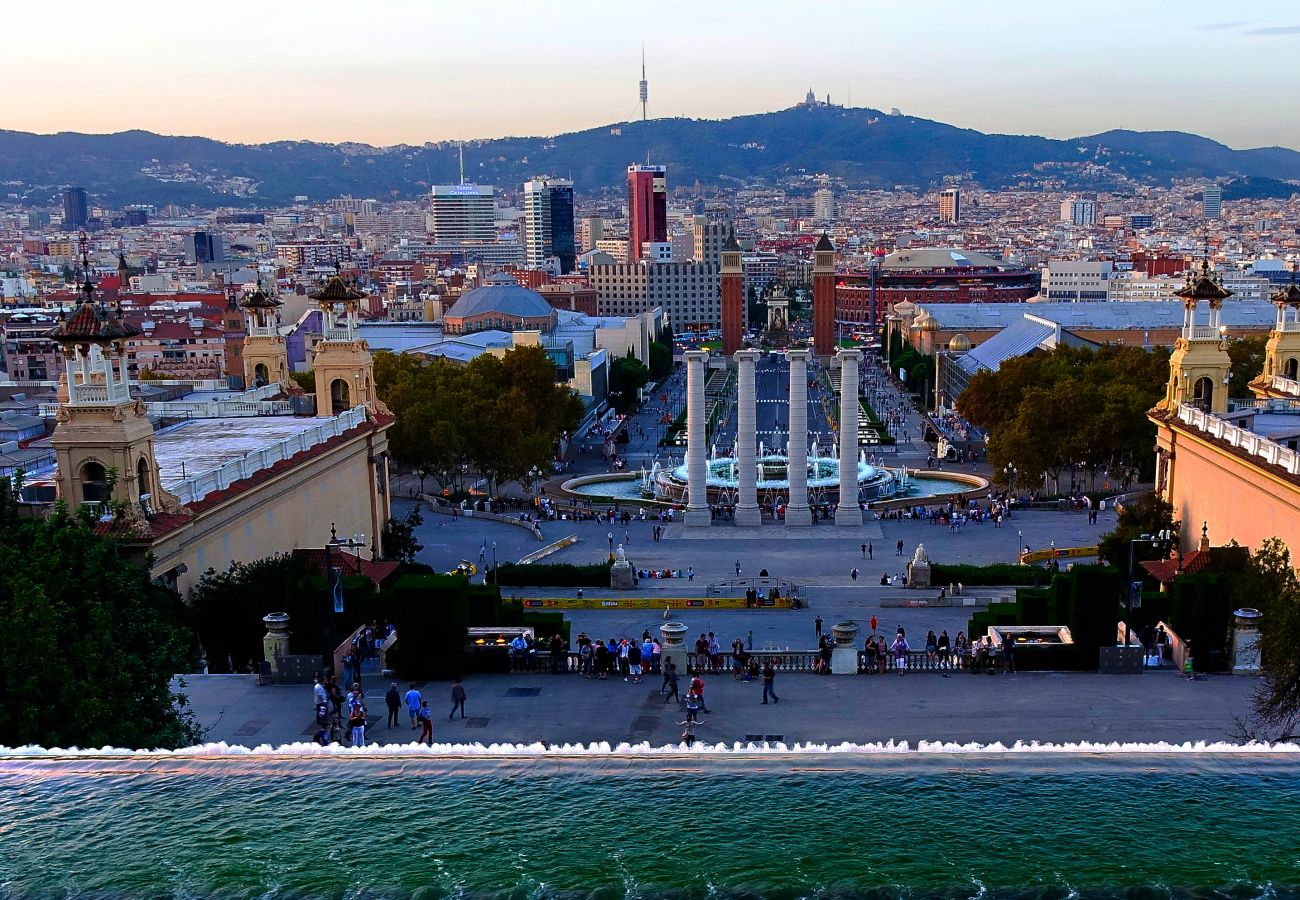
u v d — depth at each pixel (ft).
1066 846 131.54
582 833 135.95
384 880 128.36
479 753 153.48
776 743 185.78
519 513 514.27
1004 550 427.33
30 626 166.71
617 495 579.07
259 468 303.27
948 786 143.23
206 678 225.76
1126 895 124.26
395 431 529.86
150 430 257.55
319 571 286.66
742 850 132.36
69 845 134.82
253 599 254.47
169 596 245.86
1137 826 135.03
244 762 152.15
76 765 151.33
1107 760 148.66
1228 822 135.54
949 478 600.39
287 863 131.64
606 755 152.56
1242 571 254.68
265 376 448.65
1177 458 377.50
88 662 169.17
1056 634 253.03
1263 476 292.20
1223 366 379.55
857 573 392.06
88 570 187.21
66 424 248.52
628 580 372.99
